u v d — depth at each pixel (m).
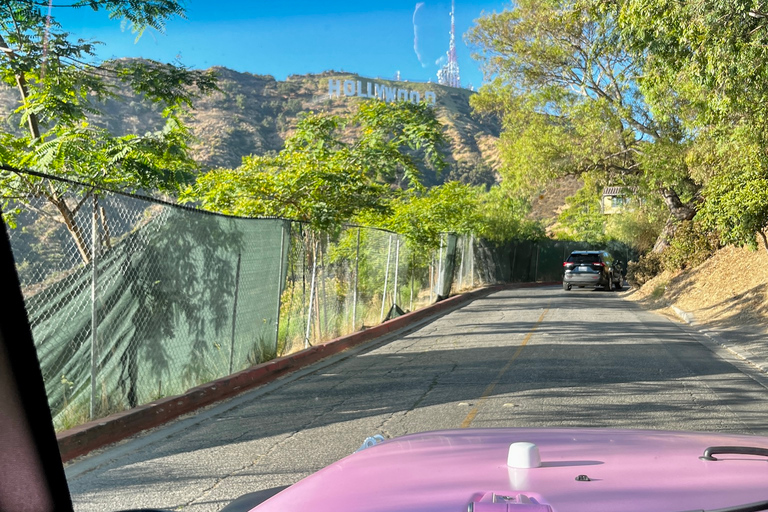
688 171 27.11
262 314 11.45
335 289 15.45
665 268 28.67
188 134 10.66
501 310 23.06
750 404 8.01
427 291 26.47
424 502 1.35
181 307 8.85
